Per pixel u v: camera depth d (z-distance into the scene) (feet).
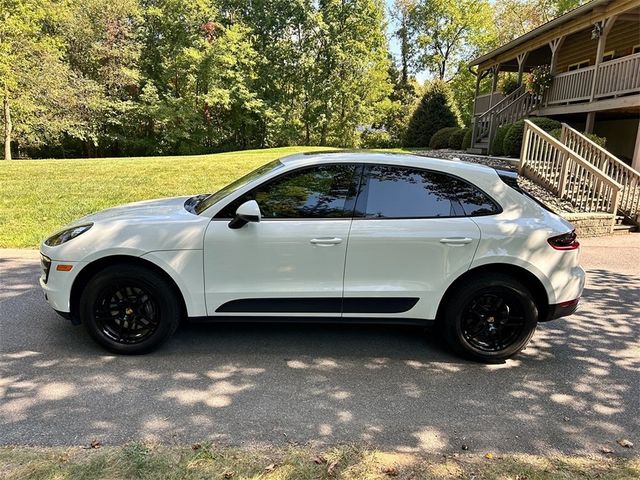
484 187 12.27
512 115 57.16
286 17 104.94
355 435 9.08
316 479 7.76
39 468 7.75
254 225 11.72
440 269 11.96
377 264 11.88
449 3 121.60
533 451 8.79
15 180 37.06
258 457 8.28
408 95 127.75
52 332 13.42
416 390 10.94
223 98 100.17
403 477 7.90
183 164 44.86
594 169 30.71
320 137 114.62
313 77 107.34
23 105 76.48
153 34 102.99
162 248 11.67
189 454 8.27
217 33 103.91
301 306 12.10
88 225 12.14
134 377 11.10
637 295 18.25
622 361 12.75
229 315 12.16
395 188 12.11
